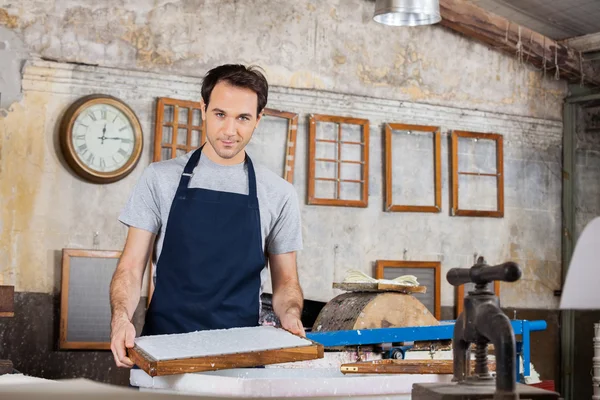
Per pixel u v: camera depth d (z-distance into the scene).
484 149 7.91
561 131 8.41
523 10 7.77
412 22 6.16
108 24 6.40
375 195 7.32
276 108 6.99
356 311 3.85
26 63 6.13
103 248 6.22
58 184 6.15
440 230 7.59
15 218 6.03
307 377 1.74
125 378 6.16
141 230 2.51
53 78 6.20
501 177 7.92
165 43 6.58
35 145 6.12
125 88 6.41
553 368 8.15
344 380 1.60
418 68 7.64
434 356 4.12
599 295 1.27
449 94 7.78
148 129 6.45
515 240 8.02
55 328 6.04
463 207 7.75
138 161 6.38
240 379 1.55
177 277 2.49
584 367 8.19
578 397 8.16
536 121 8.26
